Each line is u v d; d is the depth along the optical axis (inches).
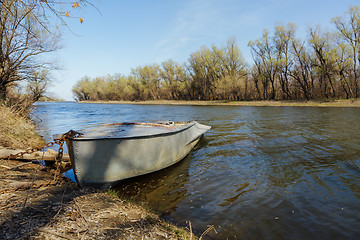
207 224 114.7
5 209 103.0
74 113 1009.5
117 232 97.0
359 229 108.0
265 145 295.7
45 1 114.9
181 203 140.2
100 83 2928.2
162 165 203.0
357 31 1106.7
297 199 142.0
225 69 1829.5
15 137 289.6
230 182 174.6
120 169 169.6
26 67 539.2
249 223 115.3
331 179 174.4
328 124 478.6
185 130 255.1
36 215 101.3
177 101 2159.2
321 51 1229.7
